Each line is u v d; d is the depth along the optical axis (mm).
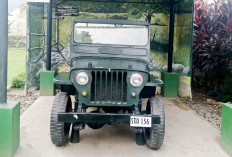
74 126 4262
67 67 9180
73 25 4914
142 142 4586
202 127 5641
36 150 4273
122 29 4941
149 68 4770
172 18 8156
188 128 5543
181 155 4266
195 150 4480
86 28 4906
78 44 4828
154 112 4199
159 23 9078
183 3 8391
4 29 3863
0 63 3914
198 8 9461
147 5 9023
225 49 8508
